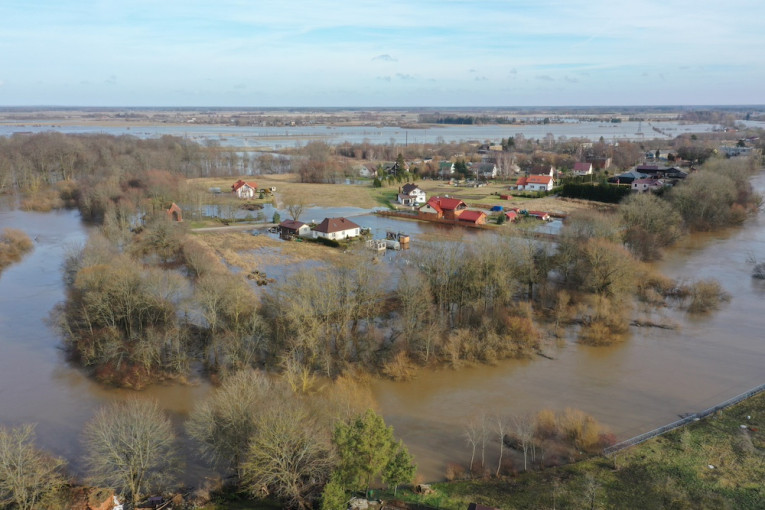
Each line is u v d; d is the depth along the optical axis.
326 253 115.50
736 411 56.59
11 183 193.88
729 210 137.00
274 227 138.38
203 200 161.25
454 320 78.06
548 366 67.94
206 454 48.88
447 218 149.75
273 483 44.22
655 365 67.81
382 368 66.38
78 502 41.66
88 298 69.62
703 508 42.41
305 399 52.78
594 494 43.84
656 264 106.19
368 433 41.34
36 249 119.19
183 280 79.56
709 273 101.06
